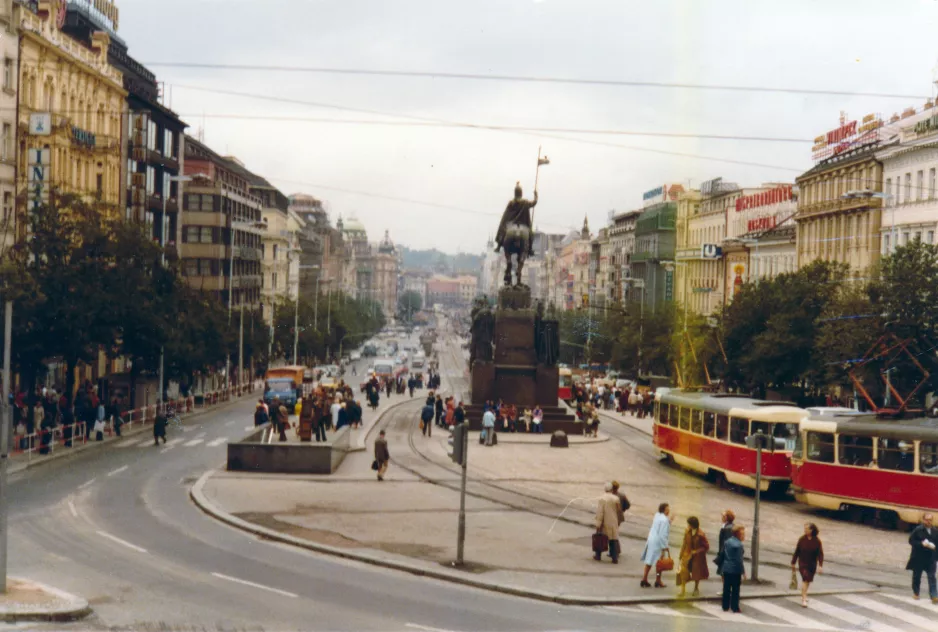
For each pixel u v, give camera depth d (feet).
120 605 78.48
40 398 185.78
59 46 263.29
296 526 115.14
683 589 89.35
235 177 507.71
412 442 206.69
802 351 228.02
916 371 192.34
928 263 189.88
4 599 76.38
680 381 288.92
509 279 244.42
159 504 128.06
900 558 111.75
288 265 632.38
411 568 96.27
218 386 361.71
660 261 557.74
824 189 334.44
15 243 191.42
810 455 138.10
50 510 120.37
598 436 229.25
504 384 238.68
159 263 216.13
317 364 604.90
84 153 279.28
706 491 159.22
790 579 98.27
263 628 73.61
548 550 107.14
